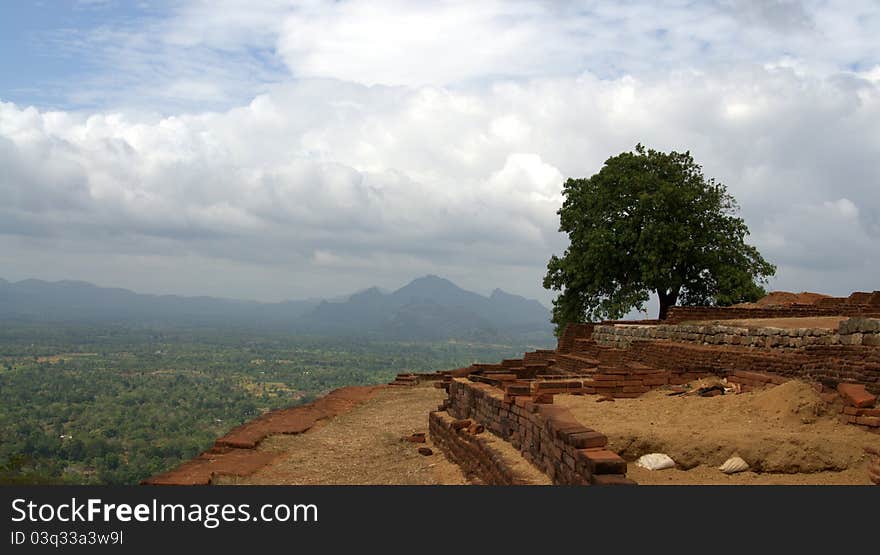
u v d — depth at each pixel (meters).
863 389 11.71
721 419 12.38
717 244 39.59
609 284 40.81
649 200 37.59
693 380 16.52
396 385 29.61
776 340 16.78
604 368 17.11
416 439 17.44
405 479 13.31
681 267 39.88
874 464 9.31
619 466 8.40
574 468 9.07
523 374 22.08
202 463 14.26
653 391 15.90
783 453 9.82
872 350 13.22
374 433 18.72
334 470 14.26
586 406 14.16
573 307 42.12
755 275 40.06
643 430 10.91
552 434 10.09
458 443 14.34
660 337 23.05
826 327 16.67
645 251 38.03
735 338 18.38
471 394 16.06
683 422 12.20
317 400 25.09
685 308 26.17
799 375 14.47
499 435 13.41
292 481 13.09
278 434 17.69
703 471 9.97
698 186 39.53
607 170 40.75
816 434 10.67
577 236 41.00
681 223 38.62
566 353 30.27
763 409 12.43
